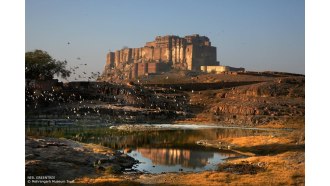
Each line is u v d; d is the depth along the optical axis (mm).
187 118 119750
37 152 37406
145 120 109875
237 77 195250
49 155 36812
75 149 42406
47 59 128500
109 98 128250
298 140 54000
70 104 116188
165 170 36938
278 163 37250
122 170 36031
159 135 75375
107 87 133750
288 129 95375
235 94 148125
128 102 128000
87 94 127375
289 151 45344
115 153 44500
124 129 85250
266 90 145125
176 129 90812
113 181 28891
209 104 138625
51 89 118875
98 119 101438
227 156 47000
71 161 35875
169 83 189250
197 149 53875
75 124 89062
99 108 113500
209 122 114000
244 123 112125
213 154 48938
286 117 114625
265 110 122750
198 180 30328
